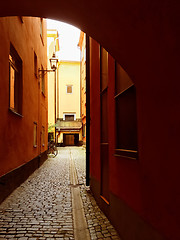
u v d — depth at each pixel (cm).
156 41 199
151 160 227
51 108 2819
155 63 208
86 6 275
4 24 521
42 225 388
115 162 374
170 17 171
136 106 284
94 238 340
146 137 240
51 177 847
